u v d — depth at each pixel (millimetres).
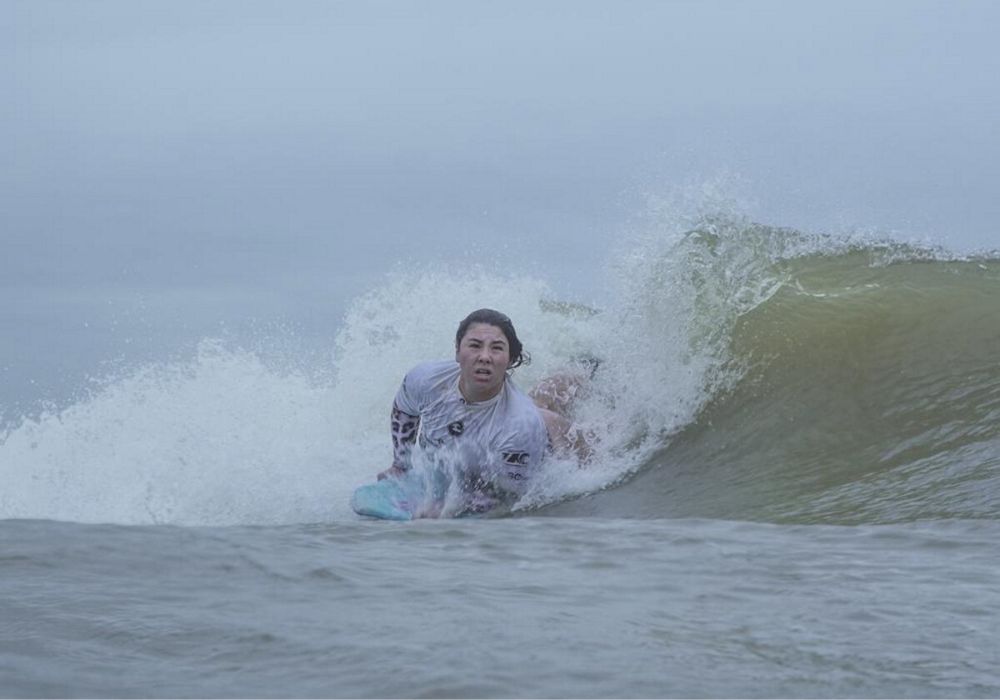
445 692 9117
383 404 30656
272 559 13797
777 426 25844
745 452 25266
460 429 24984
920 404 25078
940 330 27578
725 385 27516
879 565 13703
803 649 10273
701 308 29078
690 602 11992
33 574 12992
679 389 27703
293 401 29828
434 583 12812
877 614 11430
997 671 9664
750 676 9562
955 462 22141
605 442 26734
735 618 11312
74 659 10016
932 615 11359
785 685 9367
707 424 26719
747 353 28094
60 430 28906
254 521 25812
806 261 31969
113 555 13805
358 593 12312
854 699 9070
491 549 14789
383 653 10062
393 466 26109
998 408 24031
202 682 9398
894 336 27688
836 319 28641
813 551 14523
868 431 24719
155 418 28844
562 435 26391
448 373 25062
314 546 14734
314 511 25859
